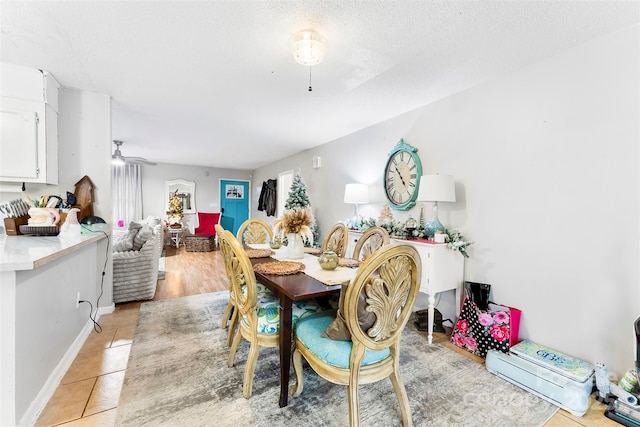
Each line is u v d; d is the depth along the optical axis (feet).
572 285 5.99
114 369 5.98
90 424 4.45
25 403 4.41
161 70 7.30
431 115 9.16
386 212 10.92
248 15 5.12
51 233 7.35
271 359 6.54
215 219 24.64
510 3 4.74
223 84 8.09
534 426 4.64
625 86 5.31
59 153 8.39
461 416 4.82
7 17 5.21
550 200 6.34
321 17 5.16
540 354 6.01
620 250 5.37
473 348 6.98
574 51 5.99
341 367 4.20
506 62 6.64
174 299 10.61
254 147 16.43
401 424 4.61
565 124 6.11
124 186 21.72
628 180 5.27
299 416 4.72
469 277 8.01
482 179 7.69
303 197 15.02
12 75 7.23
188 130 12.90
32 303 4.65
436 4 4.77
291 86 8.15
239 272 5.41
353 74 7.37
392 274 3.94
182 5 4.89
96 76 7.70
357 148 12.60
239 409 4.86
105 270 9.00
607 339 5.51
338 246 8.63
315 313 5.58
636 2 4.63
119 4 4.86
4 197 8.15
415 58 6.54
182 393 5.24
